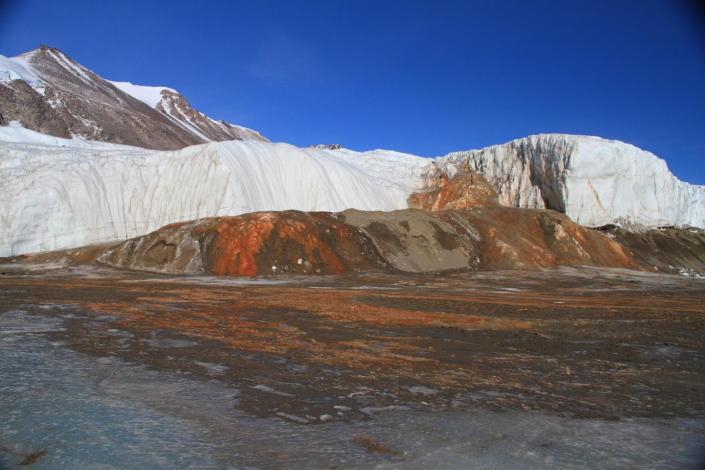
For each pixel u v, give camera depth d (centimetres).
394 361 1252
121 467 647
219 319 1869
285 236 4509
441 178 7988
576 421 847
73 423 800
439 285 3825
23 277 3644
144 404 897
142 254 4338
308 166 6650
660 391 1032
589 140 6869
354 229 5025
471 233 5472
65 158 5788
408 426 809
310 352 1336
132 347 1355
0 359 1191
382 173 8381
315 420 830
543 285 4012
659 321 1967
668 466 677
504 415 871
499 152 7706
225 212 5562
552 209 6975
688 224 7875
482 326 1795
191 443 728
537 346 1470
